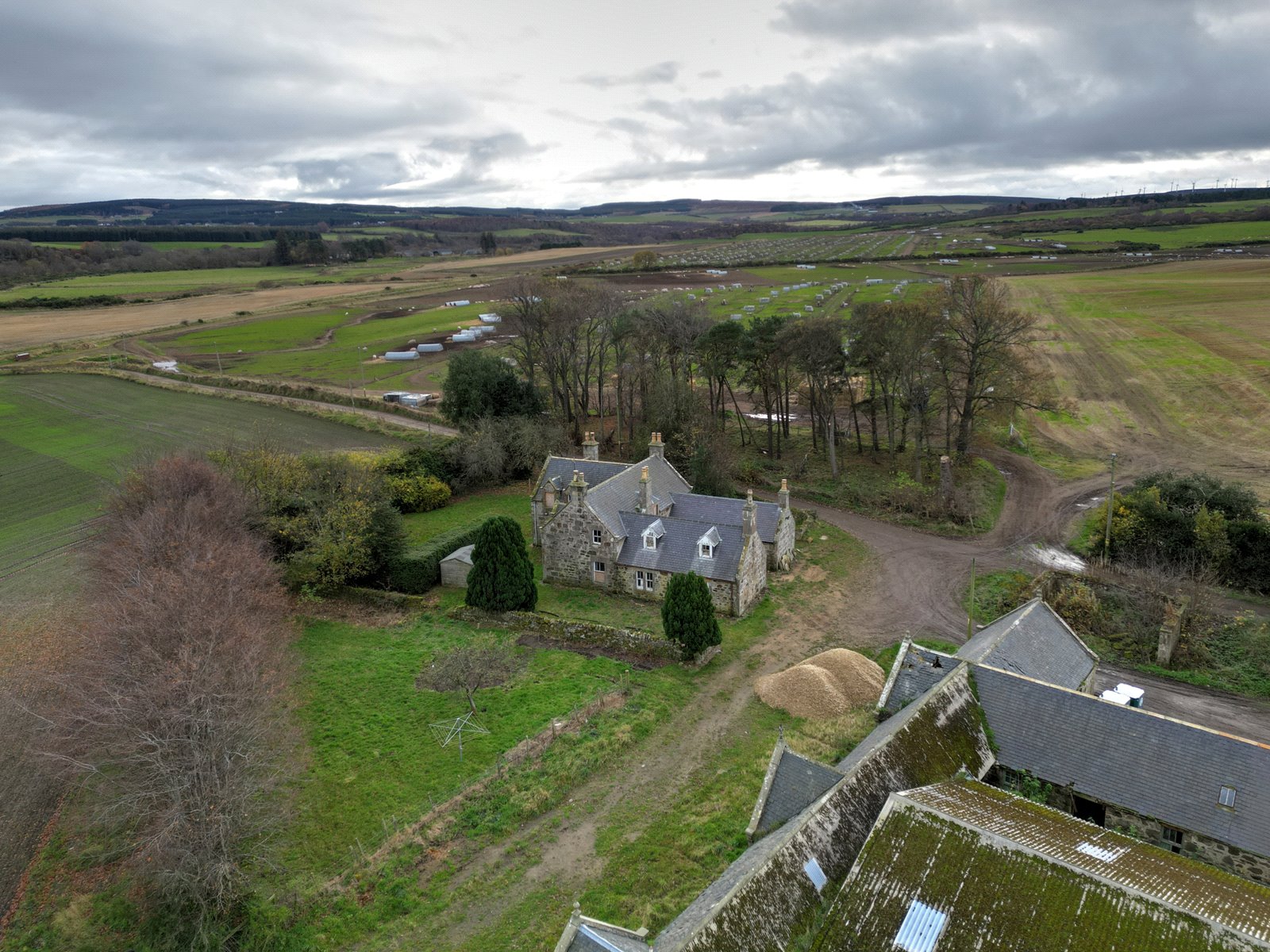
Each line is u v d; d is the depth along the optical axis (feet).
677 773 126.31
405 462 271.49
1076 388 362.94
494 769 126.72
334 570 195.21
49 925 100.12
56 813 120.37
